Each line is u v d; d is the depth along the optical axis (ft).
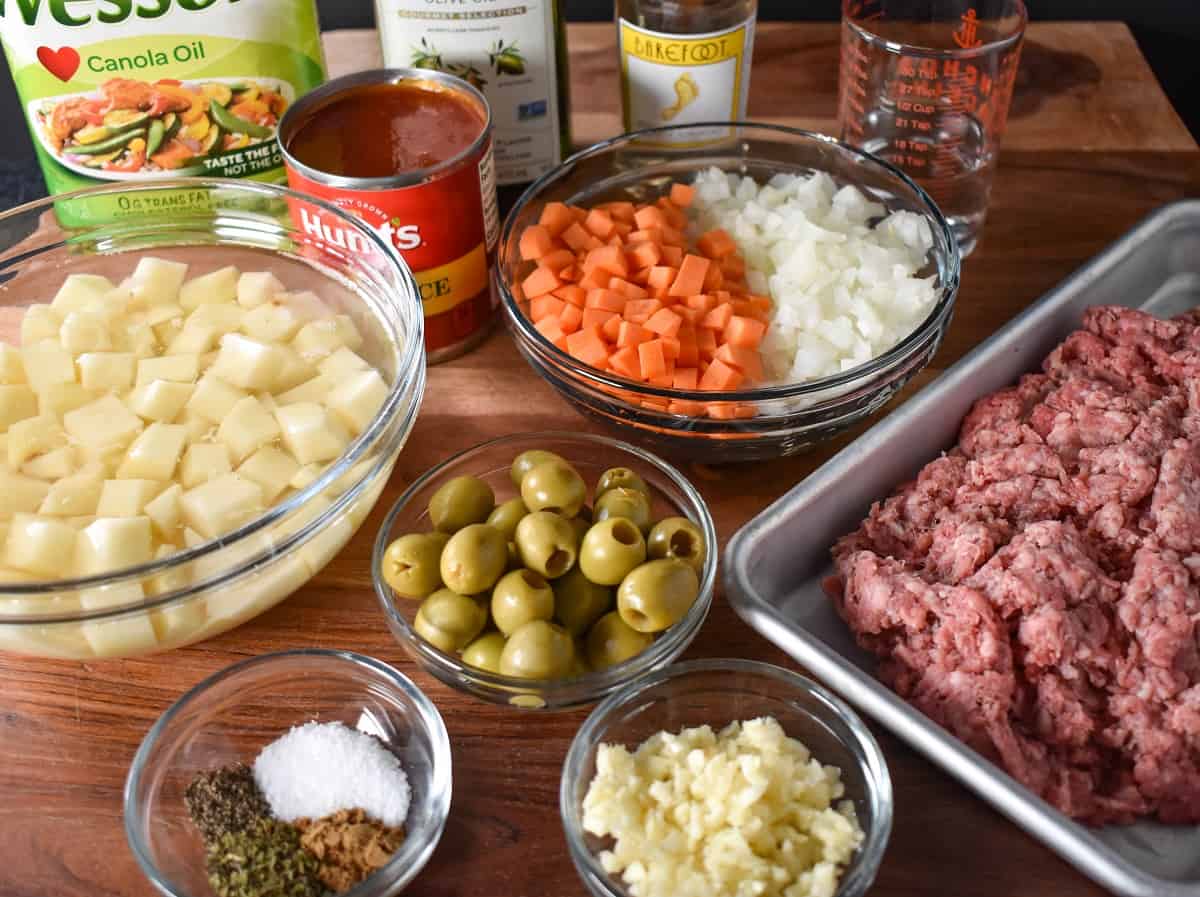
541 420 1.30
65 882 0.94
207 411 1.07
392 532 1.10
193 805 0.97
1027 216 1.50
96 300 1.16
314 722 1.03
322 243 1.24
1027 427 1.15
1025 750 0.95
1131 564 1.03
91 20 1.30
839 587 1.09
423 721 1.02
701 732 0.96
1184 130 1.62
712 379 1.15
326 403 1.10
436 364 1.36
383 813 0.95
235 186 1.23
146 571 0.90
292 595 1.15
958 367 1.21
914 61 1.34
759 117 1.67
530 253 1.27
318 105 1.29
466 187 1.23
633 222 1.32
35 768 1.02
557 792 0.99
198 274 1.30
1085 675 0.97
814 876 0.86
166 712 1.00
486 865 0.95
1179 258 1.43
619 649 1.01
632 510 1.07
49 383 1.08
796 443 1.17
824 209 1.34
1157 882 0.82
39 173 1.85
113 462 1.04
